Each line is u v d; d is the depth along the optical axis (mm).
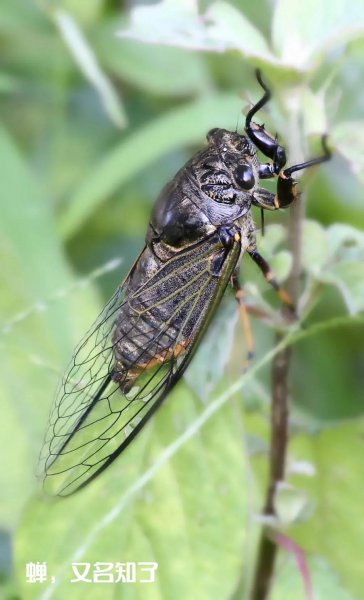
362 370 545
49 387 473
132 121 566
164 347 448
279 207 441
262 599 455
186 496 446
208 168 453
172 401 449
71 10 554
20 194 505
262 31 560
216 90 561
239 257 450
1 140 510
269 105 443
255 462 470
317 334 539
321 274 445
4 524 458
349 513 466
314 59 432
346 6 431
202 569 442
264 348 521
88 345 455
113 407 446
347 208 548
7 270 492
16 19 556
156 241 455
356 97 538
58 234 509
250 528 456
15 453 466
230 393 444
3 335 478
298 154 438
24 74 562
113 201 554
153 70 547
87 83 566
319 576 452
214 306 449
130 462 449
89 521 446
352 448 468
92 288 495
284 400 452
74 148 558
